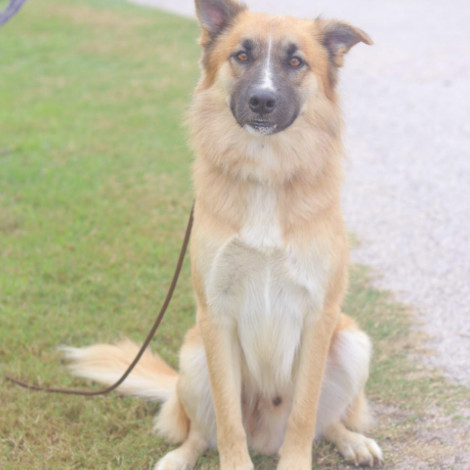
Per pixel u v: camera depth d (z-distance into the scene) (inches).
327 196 191.3
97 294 297.6
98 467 197.2
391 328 269.0
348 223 369.1
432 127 513.0
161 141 494.3
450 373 239.3
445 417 215.9
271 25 196.1
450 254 329.1
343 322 214.4
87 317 277.0
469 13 876.0
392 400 226.8
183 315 280.4
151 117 549.0
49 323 270.8
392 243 344.5
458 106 554.3
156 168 442.9
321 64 199.8
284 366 199.0
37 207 386.3
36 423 214.7
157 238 346.6
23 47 812.0
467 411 217.5
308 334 192.4
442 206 382.6
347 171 440.5
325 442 210.8
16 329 265.9
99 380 232.7
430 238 347.3
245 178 189.3
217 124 195.0
